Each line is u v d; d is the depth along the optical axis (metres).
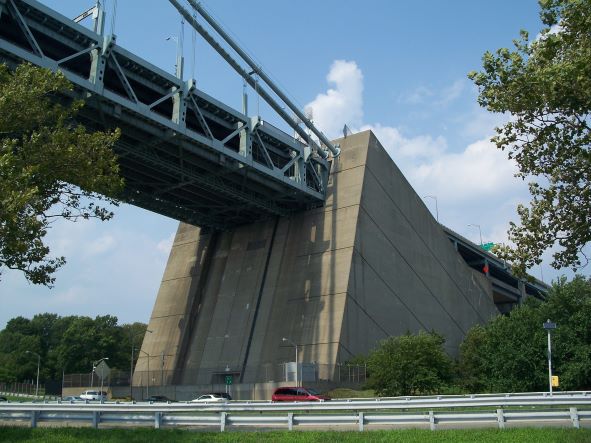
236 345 67.75
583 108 16.19
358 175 68.25
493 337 45.22
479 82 17.58
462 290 82.69
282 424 18.80
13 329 145.62
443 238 81.75
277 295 67.81
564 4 16.17
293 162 64.62
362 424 17.62
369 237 66.88
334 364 57.78
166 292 79.94
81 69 49.03
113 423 20.73
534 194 18.28
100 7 46.75
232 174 61.12
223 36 55.81
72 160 20.09
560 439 14.43
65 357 117.44
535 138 17.62
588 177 17.23
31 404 23.73
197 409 22.41
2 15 42.28
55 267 21.39
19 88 19.78
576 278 44.56
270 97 61.75
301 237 69.56
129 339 130.25
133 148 52.16
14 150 20.75
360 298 63.44
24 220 19.27
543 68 16.20
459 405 20.97
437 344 50.56
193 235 82.50
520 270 18.39
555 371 41.91
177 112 50.59
